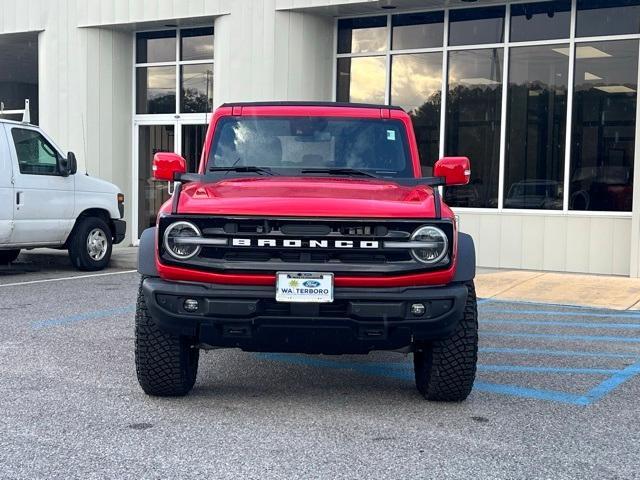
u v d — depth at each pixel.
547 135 12.86
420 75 13.88
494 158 13.28
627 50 12.27
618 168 12.36
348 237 4.76
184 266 4.82
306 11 13.90
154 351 5.18
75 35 15.84
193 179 5.74
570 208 12.70
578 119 12.61
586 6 12.50
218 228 4.80
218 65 14.49
